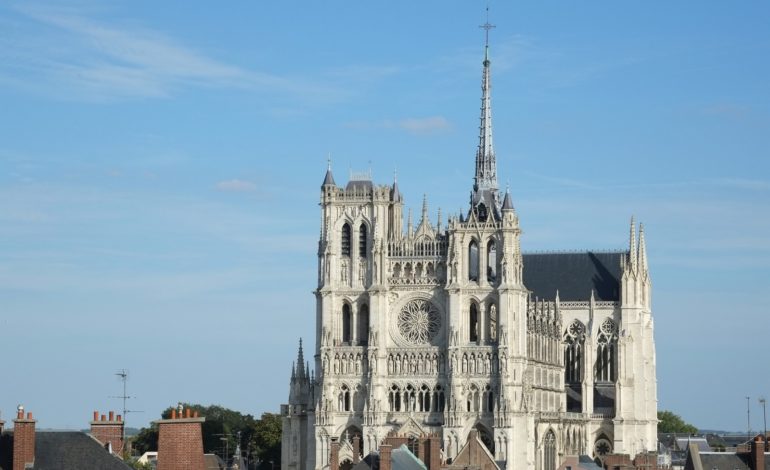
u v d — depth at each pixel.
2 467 130.12
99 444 137.00
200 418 137.12
